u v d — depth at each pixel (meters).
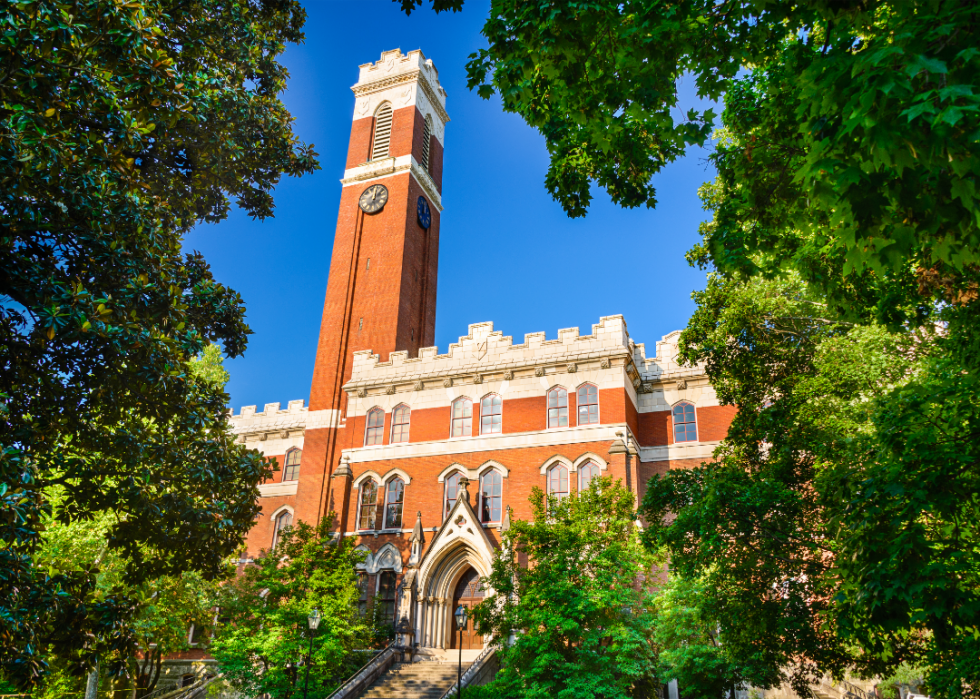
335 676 32.31
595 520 27.20
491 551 35.62
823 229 13.00
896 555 8.99
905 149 6.01
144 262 13.32
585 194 13.26
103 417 14.09
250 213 18.61
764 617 15.51
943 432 9.72
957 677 9.34
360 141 56.75
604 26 9.26
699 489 16.94
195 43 15.66
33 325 12.16
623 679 23.69
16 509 10.54
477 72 11.10
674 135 11.14
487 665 31.12
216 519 14.49
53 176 11.31
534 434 39.00
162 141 14.94
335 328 49.06
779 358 19.62
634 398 40.91
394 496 40.78
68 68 11.70
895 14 7.36
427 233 55.66
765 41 10.24
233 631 30.27
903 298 12.87
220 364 39.19
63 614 12.56
